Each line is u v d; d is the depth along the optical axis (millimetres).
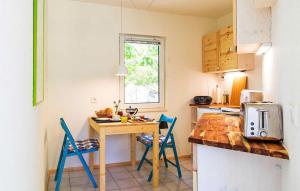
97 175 3330
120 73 3385
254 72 3480
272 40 1850
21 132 955
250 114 1501
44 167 2436
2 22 663
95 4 3615
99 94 3660
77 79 3545
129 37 3865
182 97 4164
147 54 4020
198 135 1639
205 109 3764
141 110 3898
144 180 3119
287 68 1342
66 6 3473
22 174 977
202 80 4266
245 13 1924
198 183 1687
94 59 3627
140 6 3721
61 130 3459
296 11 1142
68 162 3516
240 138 1544
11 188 780
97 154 3633
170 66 4090
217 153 1672
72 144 2781
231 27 3502
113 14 3715
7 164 726
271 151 1302
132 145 3742
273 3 1729
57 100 3445
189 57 4203
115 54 3744
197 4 3617
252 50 2211
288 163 1303
